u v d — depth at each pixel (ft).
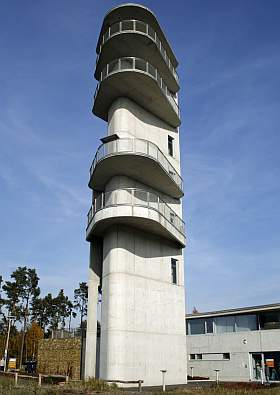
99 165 78.23
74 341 105.60
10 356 211.20
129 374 70.23
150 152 79.77
